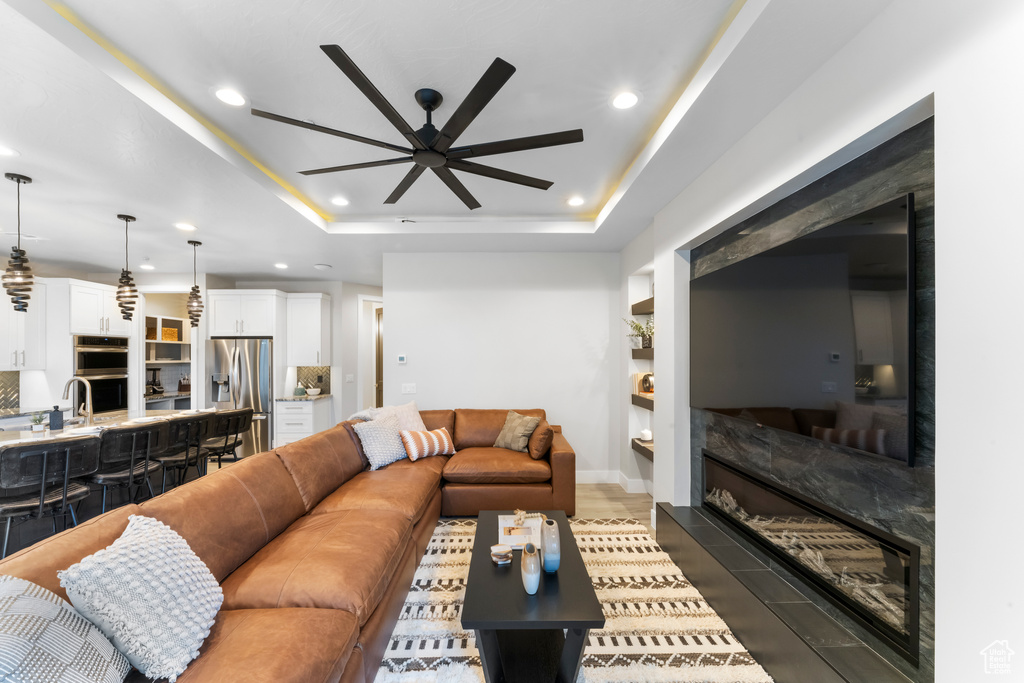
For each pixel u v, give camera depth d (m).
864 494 1.67
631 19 1.63
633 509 3.89
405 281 4.87
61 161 2.52
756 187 2.15
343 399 6.69
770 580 2.03
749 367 2.30
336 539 2.03
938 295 1.22
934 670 1.31
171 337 6.44
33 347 4.84
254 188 2.93
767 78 1.79
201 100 2.15
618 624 2.13
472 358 4.86
